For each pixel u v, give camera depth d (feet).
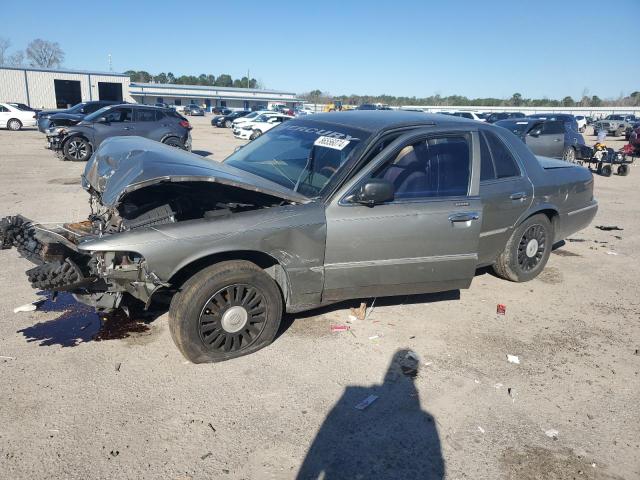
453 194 14.44
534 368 13.19
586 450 10.22
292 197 12.61
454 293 17.85
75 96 171.22
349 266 13.30
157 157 12.84
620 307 17.33
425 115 15.97
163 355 12.90
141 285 11.44
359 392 11.76
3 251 20.29
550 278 19.86
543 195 17.84
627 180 49.44
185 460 9.38
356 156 13.37
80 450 9.48
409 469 9.50
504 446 10.23
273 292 12.76
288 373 12.35
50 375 11.80
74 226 13.37
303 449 9.85
